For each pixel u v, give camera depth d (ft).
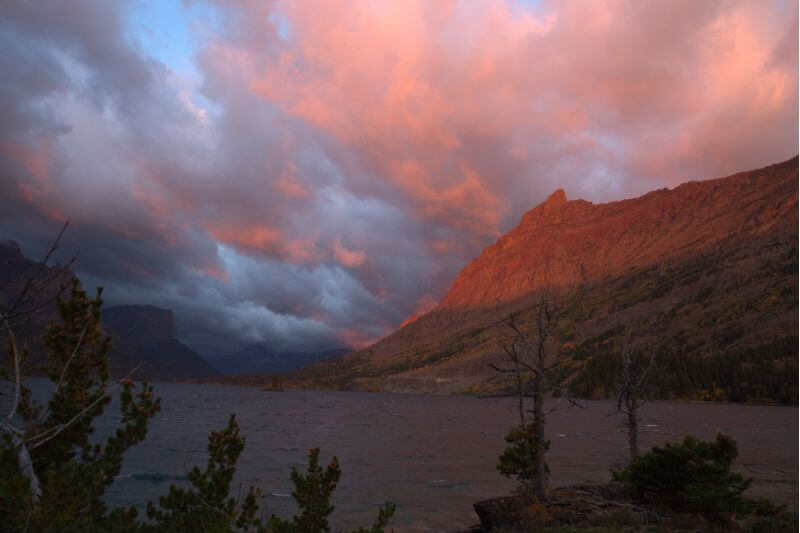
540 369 77.82
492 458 162.09
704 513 61.87
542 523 62.34
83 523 23.48
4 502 21.34
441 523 82.84
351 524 81.00
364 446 191.52
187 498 34.24
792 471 132.46
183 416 320.09
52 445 29.27
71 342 30.17
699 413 415.44
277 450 168.86
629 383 93.97
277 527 37.58
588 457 161.58
